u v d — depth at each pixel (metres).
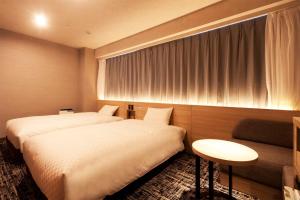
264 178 1.60
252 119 2.27
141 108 3.75
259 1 2.10
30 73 3.92
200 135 2.81
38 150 1.60
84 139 1.85
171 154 2.33
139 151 1.78
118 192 1.61
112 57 4.65
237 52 2.57
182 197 1.68
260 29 2.37
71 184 1.17
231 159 1.27
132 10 2.67
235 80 2.60
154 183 1.93
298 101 2.03
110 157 1.51
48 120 2.92
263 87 2.34
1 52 3.50
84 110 4.73
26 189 1.79
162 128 2.57
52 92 4.31
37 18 2.96
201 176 2.10
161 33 3.16
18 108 3.77
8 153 2.78
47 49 4.17
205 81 2.90
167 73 3.39
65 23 3.17
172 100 3.37
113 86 4.65
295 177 1.22
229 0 2.34
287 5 2.03
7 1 2.44
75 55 4.75
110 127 2.58
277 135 2.02
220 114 2.58
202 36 2.95
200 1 2.42
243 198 1.66
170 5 2.52
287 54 2.09
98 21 3.06
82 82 4.75
